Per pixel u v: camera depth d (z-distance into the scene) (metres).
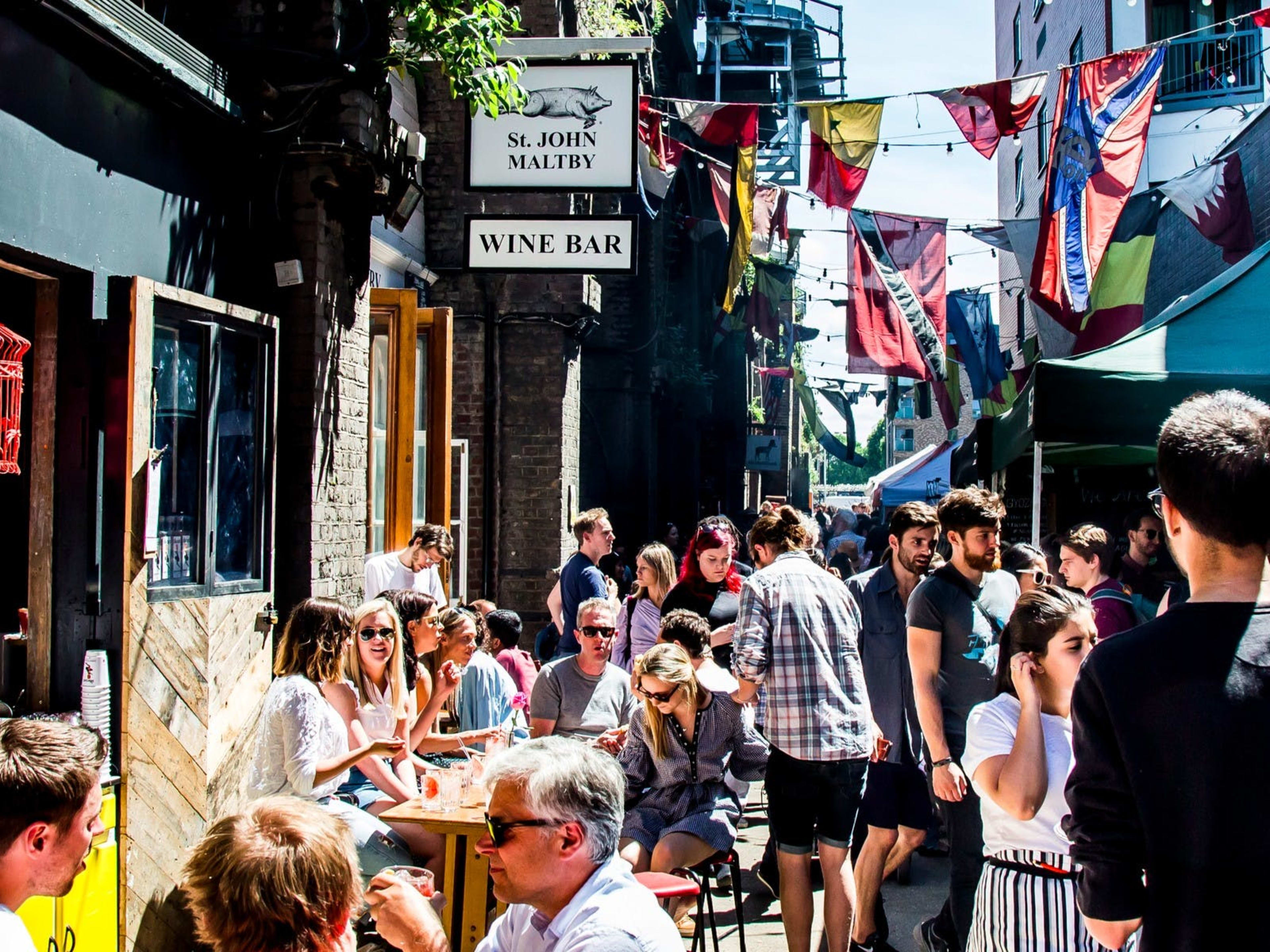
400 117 11.66
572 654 8.34
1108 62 9.81
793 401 51.88
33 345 4.93
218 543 5.59
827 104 10.15
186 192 5.80
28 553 4.93
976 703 5.01
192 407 5.38
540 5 12.56
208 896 2.39
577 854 2.72
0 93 4.34
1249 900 2.10
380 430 8.75
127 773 4.70
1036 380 7.70
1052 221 10.53
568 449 13.48
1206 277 15.31
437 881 5.41
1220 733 2.14
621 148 8.56
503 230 8.75
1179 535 2.36
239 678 5.59
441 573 9.29
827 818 5.12
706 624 5.86
